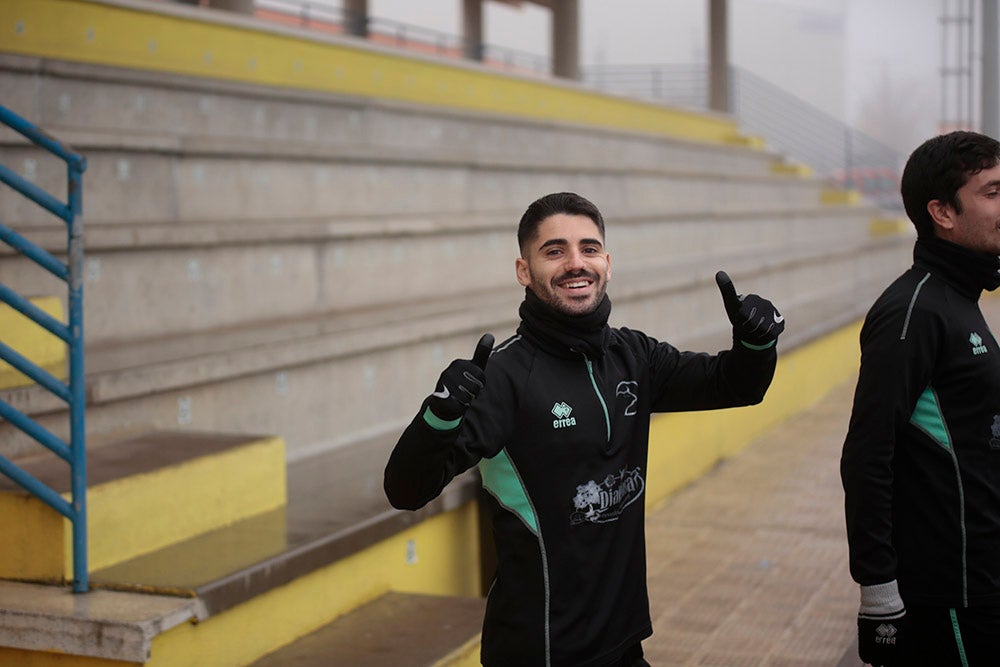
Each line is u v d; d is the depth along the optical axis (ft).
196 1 32.91
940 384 7.20
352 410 14.94
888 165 53.83
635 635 6.66
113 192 15.96
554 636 6.32
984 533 7.17
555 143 32.17
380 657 9.52
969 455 7.18
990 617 7.20
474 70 36.47
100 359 12.55
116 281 13.93
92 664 8.52
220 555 9.73
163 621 8.47
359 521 10.78
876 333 7.23
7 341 12.06
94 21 22.43
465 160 23.53
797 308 29.40
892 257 42.83
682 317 24.09
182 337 14.42
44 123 17.53
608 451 6.50
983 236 7.21
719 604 13.03
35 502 9.23
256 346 13.52
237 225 15.47
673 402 7.04
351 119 24.23
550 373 6.46
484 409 6.22
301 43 28.58
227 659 9.21
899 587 7.36
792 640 11.87
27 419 9.05
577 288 6.43
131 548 9.74
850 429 7.28
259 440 11.37
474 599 11.00
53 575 9.22
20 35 20.93
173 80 19.70
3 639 8.68
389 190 21.38
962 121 47.21
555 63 51.83
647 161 37.55
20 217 15.12
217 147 17.40
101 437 11.57
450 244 20.12
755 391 6.70
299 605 10.02
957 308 7.23
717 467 19.85
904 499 7.32
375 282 18.26
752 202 39.81
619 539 6.56
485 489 6.59
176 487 10.19
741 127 56.08
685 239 29.86
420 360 16.20
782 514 16.78
